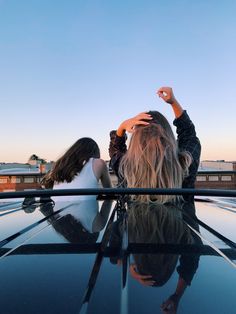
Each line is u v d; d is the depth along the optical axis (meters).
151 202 1.95
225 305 0.80
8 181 17.47
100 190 1.72
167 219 1.53
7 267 1.02
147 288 0.88
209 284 0.90
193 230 1.35
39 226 1.49
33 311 0.78
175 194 1.69
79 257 1.09
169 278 0.94
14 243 1.24
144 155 1.97
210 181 15.39
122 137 2.40
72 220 1.58
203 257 1.08
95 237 1.29
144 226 1.42
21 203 2.33
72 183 2.89
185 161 2.11
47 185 3.09
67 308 0.79
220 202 2.30
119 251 1.14
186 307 0.79
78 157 2.95
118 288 0.88
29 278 0.94
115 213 1.70
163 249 1.14
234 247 1.18
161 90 2.56
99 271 0.98
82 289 0.88
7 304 0.81
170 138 2.05
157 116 2.18
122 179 2.27
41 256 1.10
